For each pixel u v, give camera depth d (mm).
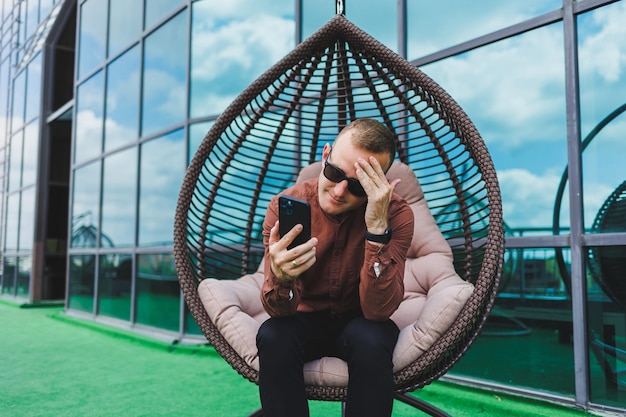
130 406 2062
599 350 2012
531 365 2211
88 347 3469
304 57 1645
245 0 3686
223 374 2635
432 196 2652
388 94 2834
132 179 4449
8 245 7660
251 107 1732
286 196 1102
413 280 1635
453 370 2457
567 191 2178
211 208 1726
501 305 2344
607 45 2104
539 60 2312
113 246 4660
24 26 7707
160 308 3889
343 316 1258
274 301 1097
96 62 5359
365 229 1232
